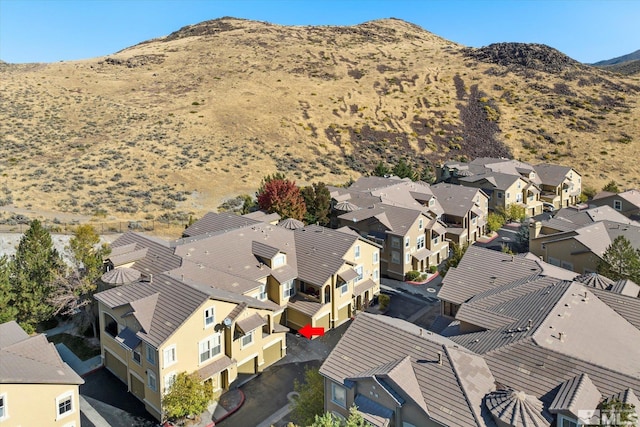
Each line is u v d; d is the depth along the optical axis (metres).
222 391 32.75
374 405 22.98
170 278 33.53
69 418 26.16
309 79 139.12
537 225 47.25
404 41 191.38
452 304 34.34
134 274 35.88
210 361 31.84
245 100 119.25
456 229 61.41
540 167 87.12
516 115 126.00
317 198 62.03
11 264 39.34
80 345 38.31
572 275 34.84
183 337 29.88
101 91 121.31
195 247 39.97
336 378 24.31
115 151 86.88
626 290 31.20
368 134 114.19
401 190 65.69
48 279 38.84
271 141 102.69
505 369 23.44
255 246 42.19
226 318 32.31
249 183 82.31
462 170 81.44
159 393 29.34
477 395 21.69
